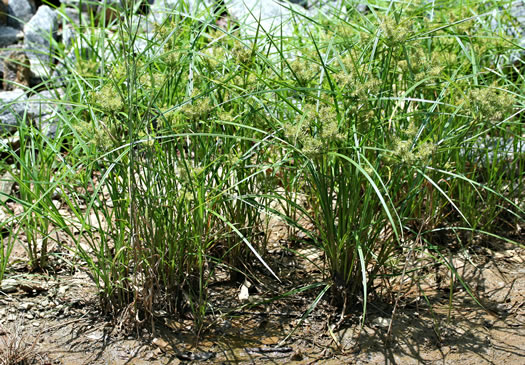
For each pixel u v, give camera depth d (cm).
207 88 316
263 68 326
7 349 256
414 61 314
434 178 319
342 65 297
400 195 344
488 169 356
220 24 539
